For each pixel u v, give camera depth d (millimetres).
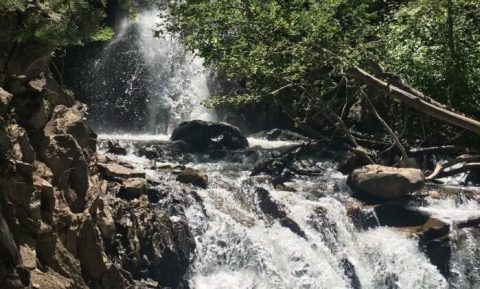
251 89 14344
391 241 10125
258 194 10125
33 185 6320
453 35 14562
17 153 6340
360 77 13008
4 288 5496
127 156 12422
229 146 14297
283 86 13852
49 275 6141
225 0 13250
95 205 7246
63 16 5926
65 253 6484
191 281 8602
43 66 7062
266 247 9109
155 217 8500
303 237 9609
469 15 15227
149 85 19625
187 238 8789
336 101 16844
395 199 10898
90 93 19234
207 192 9914
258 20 12875
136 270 7887
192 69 19656
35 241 6230
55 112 7531
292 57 13008
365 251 9992
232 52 12836
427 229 10320
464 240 10273
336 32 13141
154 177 9852
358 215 10500
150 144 13688
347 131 13492
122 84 19547
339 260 9758
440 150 13930
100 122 19156
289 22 13148
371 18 15609
